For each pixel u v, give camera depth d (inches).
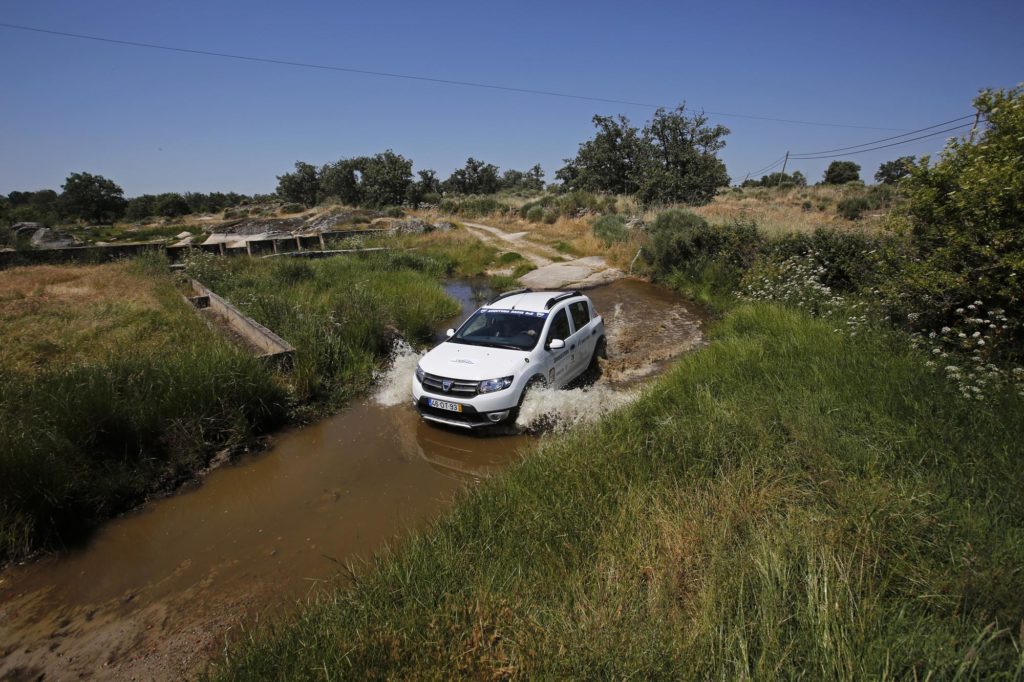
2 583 160.2
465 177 3213.6
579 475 175.8
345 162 2388.0
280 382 286.4
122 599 153.3
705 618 108.0
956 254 249.4
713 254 640.4
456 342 291.0
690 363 289.4
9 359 292.7
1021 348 220.5
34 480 177.0
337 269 654.5
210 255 676.7
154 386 242.4
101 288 512.1
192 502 203.8
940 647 96.2
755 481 161.8
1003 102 236.8
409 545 157.5
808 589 109.1
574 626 111.7
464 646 111.3
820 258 464.1
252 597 152.3
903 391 204.4
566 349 301.6
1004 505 138.4
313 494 208.7
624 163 1720.0
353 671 105.1
